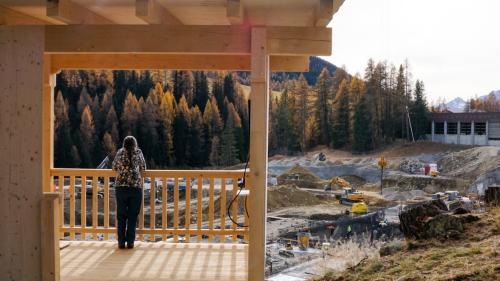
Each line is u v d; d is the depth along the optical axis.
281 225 30.89
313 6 5.17
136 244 7.54
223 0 4.96
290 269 15.54
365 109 65.81
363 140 64.31
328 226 29.62
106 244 7.52
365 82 67.12
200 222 7.59
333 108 66.06
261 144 5.11
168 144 46.78
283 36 5.18
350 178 55.91
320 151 64.25
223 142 48.62
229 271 6.23
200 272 6.18
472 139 63.94
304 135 65.12
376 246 11.08
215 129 48.91
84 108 42.28
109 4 5.24
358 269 6.75
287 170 57.44
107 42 5.12
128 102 45.94
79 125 41.78
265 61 5.10
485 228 6.94
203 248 7.34
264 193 5.22
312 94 66.62
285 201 40.06
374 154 62.94
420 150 61.84
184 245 7.51
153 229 7.59
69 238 7.88
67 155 40.03
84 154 41.09
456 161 55.75
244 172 7.49
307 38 5.19
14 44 5.05
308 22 6.09
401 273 5.81
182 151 47.44
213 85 51.31
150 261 6.65
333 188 50.34
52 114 7.78
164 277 5.98
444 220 7.17
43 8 5.50
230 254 7.04
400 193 47.56
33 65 5.03
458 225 7.07
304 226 29.88
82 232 7.75
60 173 7.70
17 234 5.05
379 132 65.69
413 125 66.69
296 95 65.94
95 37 5.11
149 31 5.12
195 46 5.12
